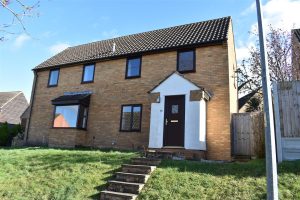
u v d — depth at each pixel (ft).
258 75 58.59
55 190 27.78
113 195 25.81
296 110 31.35
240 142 44.27
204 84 46.73
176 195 24.64
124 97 54.80
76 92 61.77
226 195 23.65
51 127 59.77
